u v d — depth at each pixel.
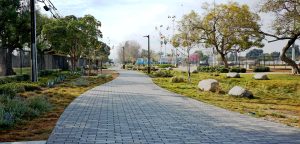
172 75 33.81
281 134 7.38
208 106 11.95
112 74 38.50
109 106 11.73
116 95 15.53
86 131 7.54
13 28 26.31
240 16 35.94
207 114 10.12
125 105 12.03
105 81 26.16
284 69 40.81
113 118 9.26
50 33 33.28
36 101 10.55
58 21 34.47
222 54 43.69
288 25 23.19
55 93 15.58
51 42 35.03
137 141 6.63
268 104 13.41
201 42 43.22
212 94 16.50
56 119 9.05
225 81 24.94
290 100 15.02
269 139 6.88
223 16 40.41
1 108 8.78
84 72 38.28
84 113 10.11
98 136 7.05
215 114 10.15
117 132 7.45
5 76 22.22
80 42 36.75
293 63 27.62
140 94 16.08
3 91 13.06
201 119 9.23
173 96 15.26
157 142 6.57
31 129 7.75
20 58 26.28
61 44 35.28
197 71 39.00
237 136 7.15
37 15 31.84
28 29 27.00
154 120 9.00
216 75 31.44
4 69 23.47
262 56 60.72
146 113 10.20
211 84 17.86
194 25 42.00
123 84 23.00
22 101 10.35
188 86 21.31
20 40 27.81
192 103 12.77
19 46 28.59
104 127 8.00
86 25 36.78
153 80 27.61
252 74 30.77
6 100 10.84
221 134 7.34
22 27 26.69
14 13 24.84
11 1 25.11
